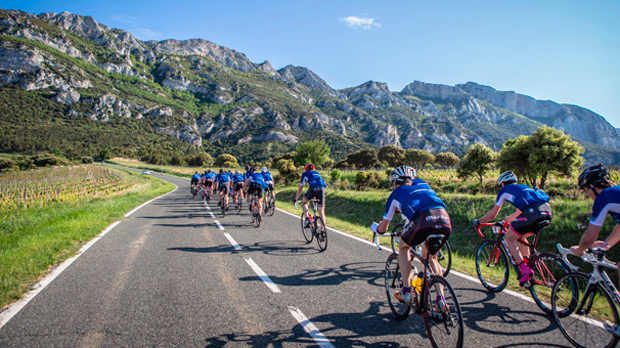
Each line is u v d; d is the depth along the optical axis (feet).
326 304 12.44
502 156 70.13
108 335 9.85
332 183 96.63
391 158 288.71
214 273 16.25
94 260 18.60
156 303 12.37
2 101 579.89
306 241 24.53
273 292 13.66
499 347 9.23
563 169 62.49
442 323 9.36
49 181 168.86
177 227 30.94
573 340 9.50
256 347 9.25
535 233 12.79
